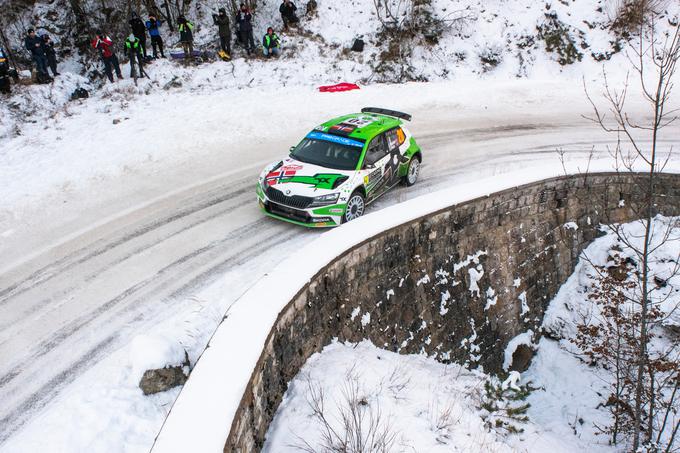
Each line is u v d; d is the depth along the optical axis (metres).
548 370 11.80
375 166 10.00
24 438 5.07
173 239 8.98
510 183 10.56
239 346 4.99
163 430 3.94
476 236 10.27
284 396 5.90
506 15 22.38
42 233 9.02
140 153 12.48
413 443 5.55
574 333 12.04
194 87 17.81
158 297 7.41
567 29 21.77
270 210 9.39
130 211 9.91
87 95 16.67
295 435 5.29
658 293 11.25
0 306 7.12
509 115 17.09
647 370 10.22
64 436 5.07
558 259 12.23
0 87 15.76
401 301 8.90
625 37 21.59
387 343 8.71
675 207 12.12
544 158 13.38
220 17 19.45
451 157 13.38
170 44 21.42
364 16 22.17
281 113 15.73
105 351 6.35
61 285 7.62
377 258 8.10
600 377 11.08
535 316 12.21
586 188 11.80
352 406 5.32
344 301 7.52
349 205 9.32
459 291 10.22
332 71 20.09
